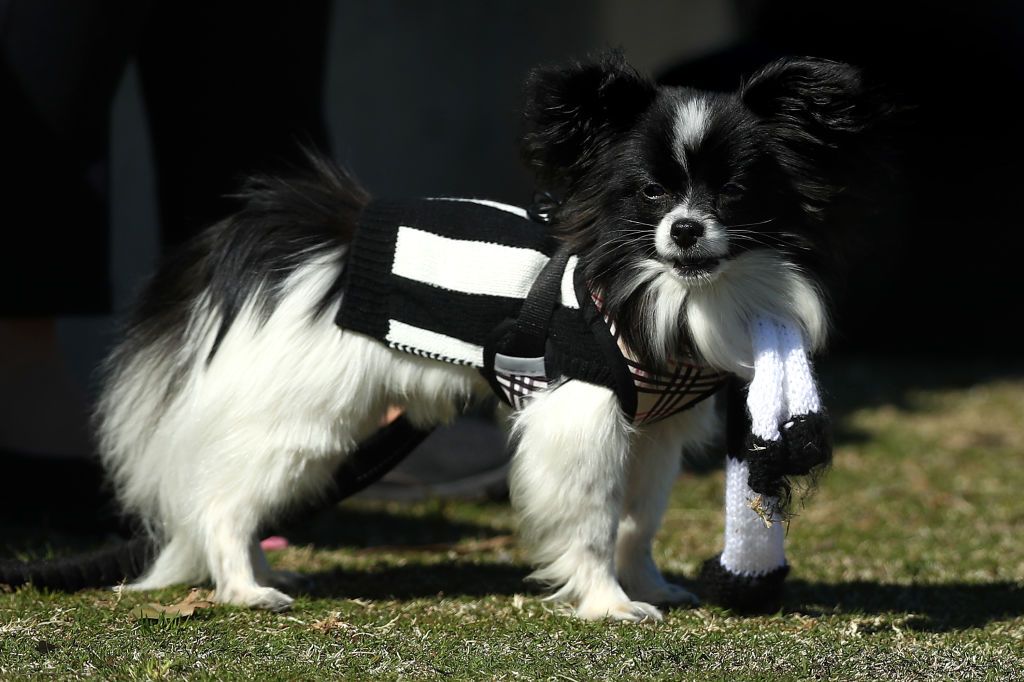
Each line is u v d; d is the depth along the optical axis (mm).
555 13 14750
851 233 5883
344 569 7004
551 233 5805
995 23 16953
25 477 7566
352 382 5914
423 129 13828
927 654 5301
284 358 5891
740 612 6043
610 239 5574
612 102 5594
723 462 10508
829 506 9055
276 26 7945
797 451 5293
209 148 8023
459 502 8875
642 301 5578
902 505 9070
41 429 7863
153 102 8016
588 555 5875
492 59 14305
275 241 6070
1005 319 16547
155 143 8125
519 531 6199
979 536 8125
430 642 5355
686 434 6230
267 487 5953
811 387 5383
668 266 5453
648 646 5332
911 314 16500
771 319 5555
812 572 7082
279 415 5910
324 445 5941
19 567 6094
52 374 8055
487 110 14289
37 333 8031
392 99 13570
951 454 11047
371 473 6355
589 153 5676
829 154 5648
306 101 8195
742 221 5480
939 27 16969
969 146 17000
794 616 6000
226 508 5984
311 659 5109
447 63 13984
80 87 7215
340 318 5891
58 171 7344
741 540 5816
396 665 5047
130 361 6379
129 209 10516
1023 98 17047
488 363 5789
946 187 16906
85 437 7824
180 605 5789
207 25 7824
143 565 6348
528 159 5789
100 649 5156
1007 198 16922
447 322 5777
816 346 5711
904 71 17031
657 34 15633
